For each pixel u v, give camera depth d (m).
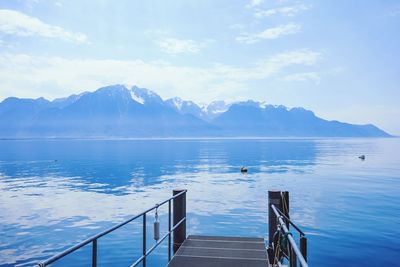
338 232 16.48
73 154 91.88
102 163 62.62
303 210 21.52
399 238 15.44
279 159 72.44
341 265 12.41
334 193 28.53
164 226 18.27
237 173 45.41
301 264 3.60
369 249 14.03
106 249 14.48
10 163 64.50
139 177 41.47
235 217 20.03
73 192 30.41
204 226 17.98
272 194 8.48
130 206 23.95
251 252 8.35
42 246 15.08
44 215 21.19
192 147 139.25
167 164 60.03
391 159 72.31
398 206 22.66
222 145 164.62
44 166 57.31
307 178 39.56
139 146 152.00
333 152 101.69
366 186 32.84
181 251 8.42
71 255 13.73
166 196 28.06
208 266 7.45
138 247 14.76
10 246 15.09
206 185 34.34
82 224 18.88
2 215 21.22
